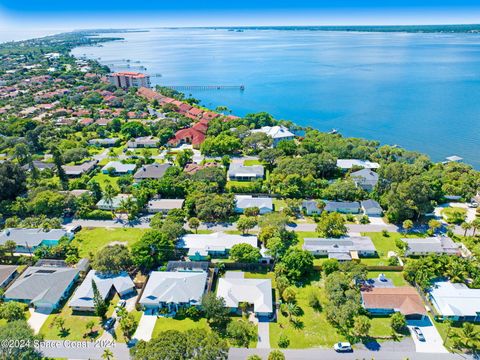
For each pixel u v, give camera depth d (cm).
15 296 8688
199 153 18750
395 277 9294
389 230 11556
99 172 16612
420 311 7875
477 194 13762
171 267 9544
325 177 15588
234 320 8031
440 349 7225
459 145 19912
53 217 12338
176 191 13638
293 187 13538
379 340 7456
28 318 8231
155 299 8362
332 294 8231
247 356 7138
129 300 8731
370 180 14275
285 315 8162
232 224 12062
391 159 16338
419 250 10125
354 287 8731
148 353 5953
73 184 14475
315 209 12581
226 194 13200
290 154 17400
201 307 8162
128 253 9625
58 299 8594
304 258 9319
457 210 12662
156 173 15450
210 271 9488
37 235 11050
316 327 7825
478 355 7075
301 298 8669
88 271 9731
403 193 11662
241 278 9194
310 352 7219
